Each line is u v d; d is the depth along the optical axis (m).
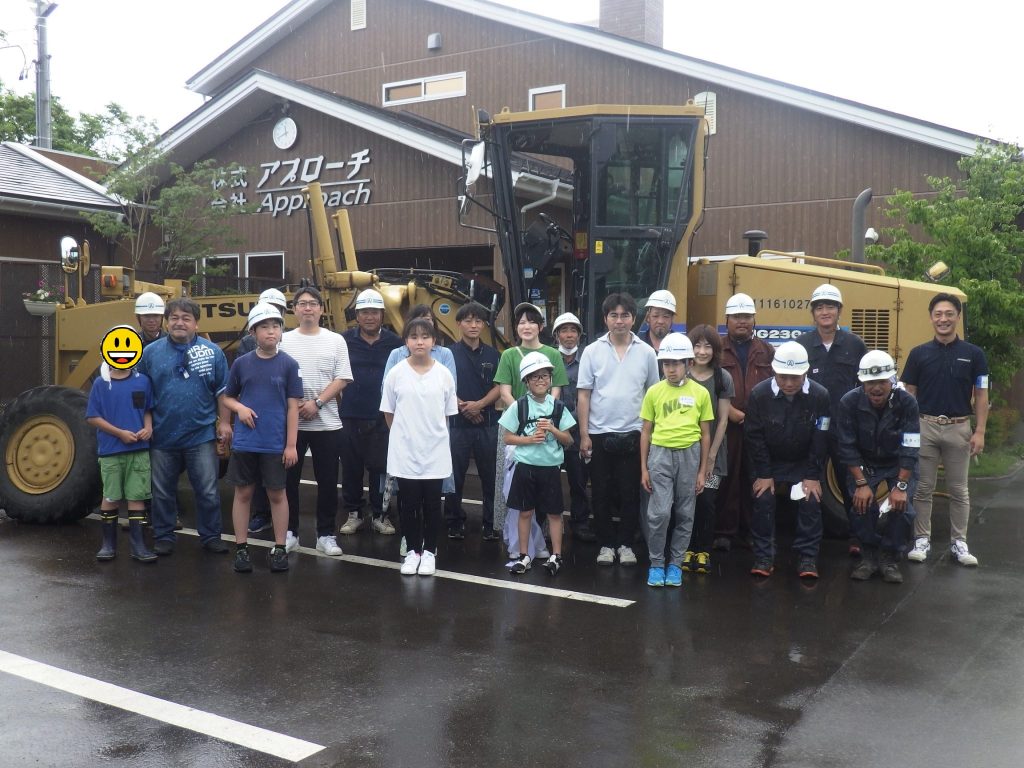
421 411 6.34
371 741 3.83
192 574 6.35
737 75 15.33
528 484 6.46
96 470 7.54
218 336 9.38
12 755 3.69
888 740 3.90
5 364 9.36
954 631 5.31
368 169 17.47
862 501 6.41
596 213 7.74
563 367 7.04
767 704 4.26
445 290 9.49
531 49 18.00
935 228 11.91
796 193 15.07
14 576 6.21
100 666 4.64
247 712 4.11
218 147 19.06
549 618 5.48
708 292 8.18
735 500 7.22
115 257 18.39
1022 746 3.86
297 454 6.94
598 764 3.65
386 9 20.08
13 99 29.98
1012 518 8.55
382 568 6.57
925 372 6.89
